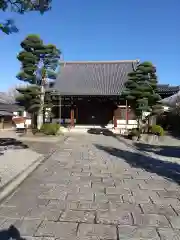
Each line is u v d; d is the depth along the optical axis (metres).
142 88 15.84
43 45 16.09
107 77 27.66
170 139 17.48
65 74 29.11
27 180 6.55
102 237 3.59
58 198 5.19
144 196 5.39
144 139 16.28
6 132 21.03
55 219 4.16
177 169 8.12
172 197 5.36
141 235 3.66
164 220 4.18
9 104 28.81
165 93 21.81
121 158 9.99
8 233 3.68
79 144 14.10
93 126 25.25
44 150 11.51
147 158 10.07
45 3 4.20
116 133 21.14
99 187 6.02
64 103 25.44
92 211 4.52
